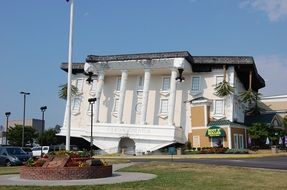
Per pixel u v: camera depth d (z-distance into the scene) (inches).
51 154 828.6
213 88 2417.6
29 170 761.6
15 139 3762.3
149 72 2438.5
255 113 2593.5
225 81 2322.8
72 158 791.1
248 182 681.0
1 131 3631.9
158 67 2413.9
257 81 2704.2
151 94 2556.6
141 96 2583.7
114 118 2630.4
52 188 597.9
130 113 2588.6
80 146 2598.4
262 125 2308.1
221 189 592.7
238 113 2455.7
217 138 2224.4
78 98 2733.8
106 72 2620.6
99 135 2477.9
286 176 775.7
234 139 2219.5
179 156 1855.3
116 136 2422.5
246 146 2336.4
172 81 2378.2
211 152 2015.3
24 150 1558.8
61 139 2874.0
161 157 1809.8
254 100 2513.5
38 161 802.2
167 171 908.0
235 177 758.5
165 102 2519.7
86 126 2571.4
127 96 2620.6
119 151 2416.3
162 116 2497.5
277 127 2475.4
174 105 2394.2
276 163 1217.4
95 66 2564.0
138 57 2421.3
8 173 947.3
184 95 2481.5
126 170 967.0
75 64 2733.8
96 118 2578.7
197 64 2433.6
